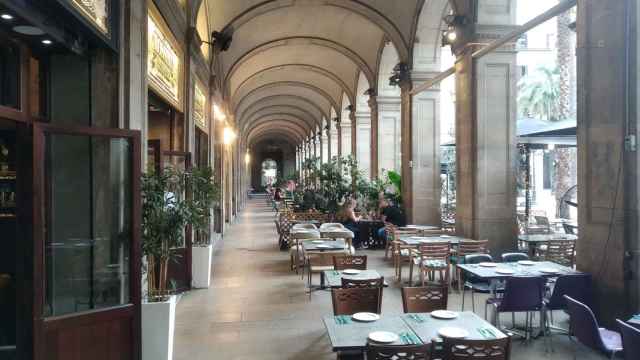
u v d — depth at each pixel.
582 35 5.34
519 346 4.96
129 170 4.07
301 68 18.73
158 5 5.76
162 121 7.72
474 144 8.49
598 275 5.14
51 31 3.55
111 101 4.30
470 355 3.09
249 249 11.95
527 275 5.30
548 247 7.29
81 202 4.09
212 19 11.01
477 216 8.45
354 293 4.36
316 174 15.60
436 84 11.89
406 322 3.72
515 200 8.55
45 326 3.57
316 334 5.44
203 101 10.18
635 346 3.25
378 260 10.31
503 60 8.52
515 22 8.52
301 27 14.17
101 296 4.13
